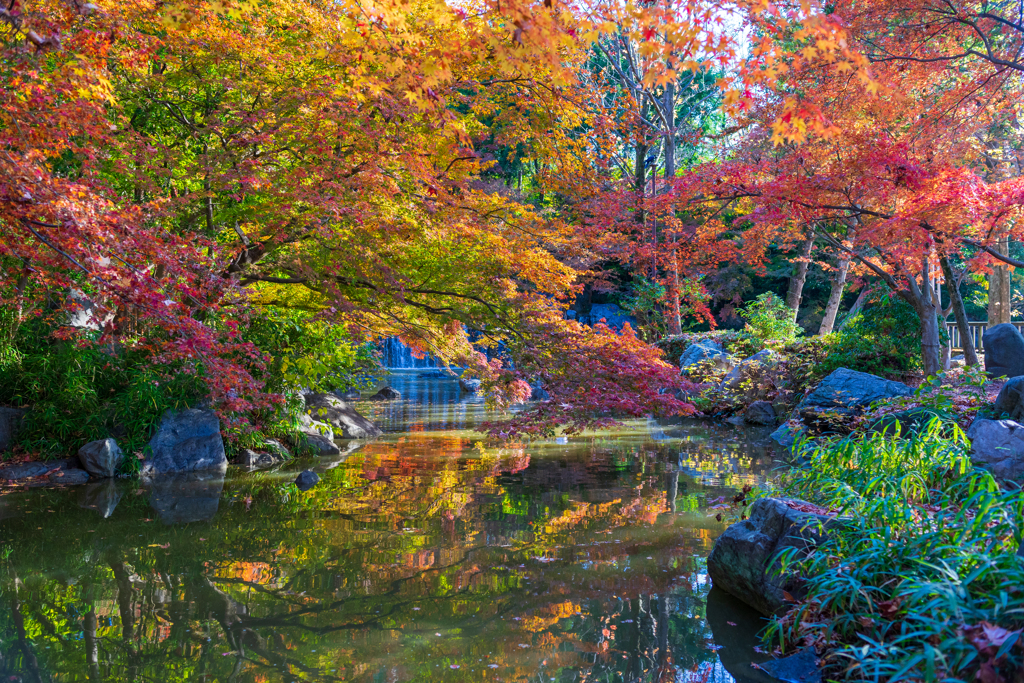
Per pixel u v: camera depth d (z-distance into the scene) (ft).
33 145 18.07
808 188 28.84
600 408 24.91
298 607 15.85
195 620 15.15
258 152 26.17
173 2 19.90
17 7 17.25
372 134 22.17
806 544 14.62
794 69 31.65
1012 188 27.63
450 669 12.83
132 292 16.67
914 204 28.30
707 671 12.65
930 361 42.11
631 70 53.57
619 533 21.33
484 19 13.74
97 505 24.94
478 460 33.73
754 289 98.78
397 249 28.30
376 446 38.11
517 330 26.96
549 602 16.05
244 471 31.24
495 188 45.91
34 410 30.81
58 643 13.97
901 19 34.68
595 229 30.91
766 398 48.47
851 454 19.85
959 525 13.17
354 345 41.96
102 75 19.17
